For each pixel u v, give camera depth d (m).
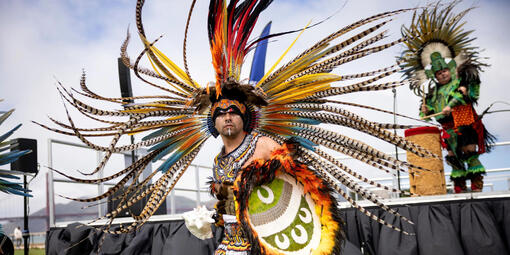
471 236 3.02
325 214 1.87
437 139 3.71
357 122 2.00
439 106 4.09
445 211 3.14
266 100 2.17
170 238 3.70
